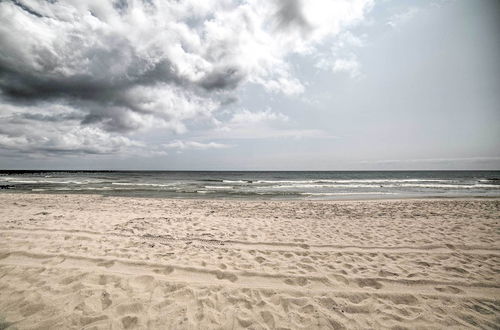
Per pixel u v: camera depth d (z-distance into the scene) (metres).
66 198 12.23
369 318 2.69
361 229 6.32
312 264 4.07
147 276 3.42
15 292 2.94
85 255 4.14
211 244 5.04
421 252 4.66
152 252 4.45
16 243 4.68
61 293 2.95
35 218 6.96
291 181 34.78
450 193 17.84
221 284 3.30
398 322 2.63
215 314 2.67
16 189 19.44
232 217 7.88
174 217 7.62
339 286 3.34
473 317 2.74
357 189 21.48
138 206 9.95
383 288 3.32
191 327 2.45
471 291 3.27
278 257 4.37
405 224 6.86
